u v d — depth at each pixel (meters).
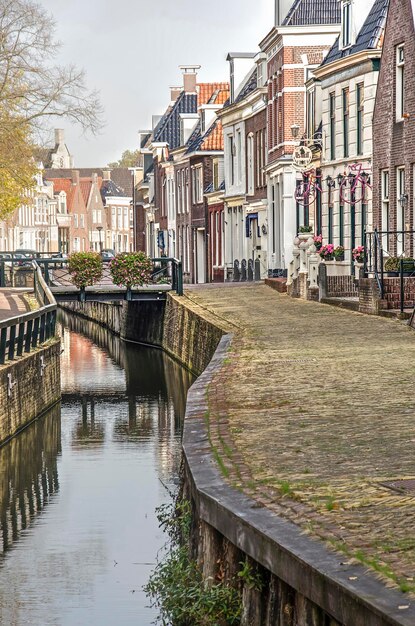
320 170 42.25
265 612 8.34
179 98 86.06
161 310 45.41
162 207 83.50
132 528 15.56
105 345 49.88
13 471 20.66
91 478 19.58
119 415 27.78
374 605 6.44
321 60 48.19
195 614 9.39
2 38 54.66
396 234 33.91
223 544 9.40
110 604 11.98
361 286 29.77
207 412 14.17
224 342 24.22
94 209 163.75
